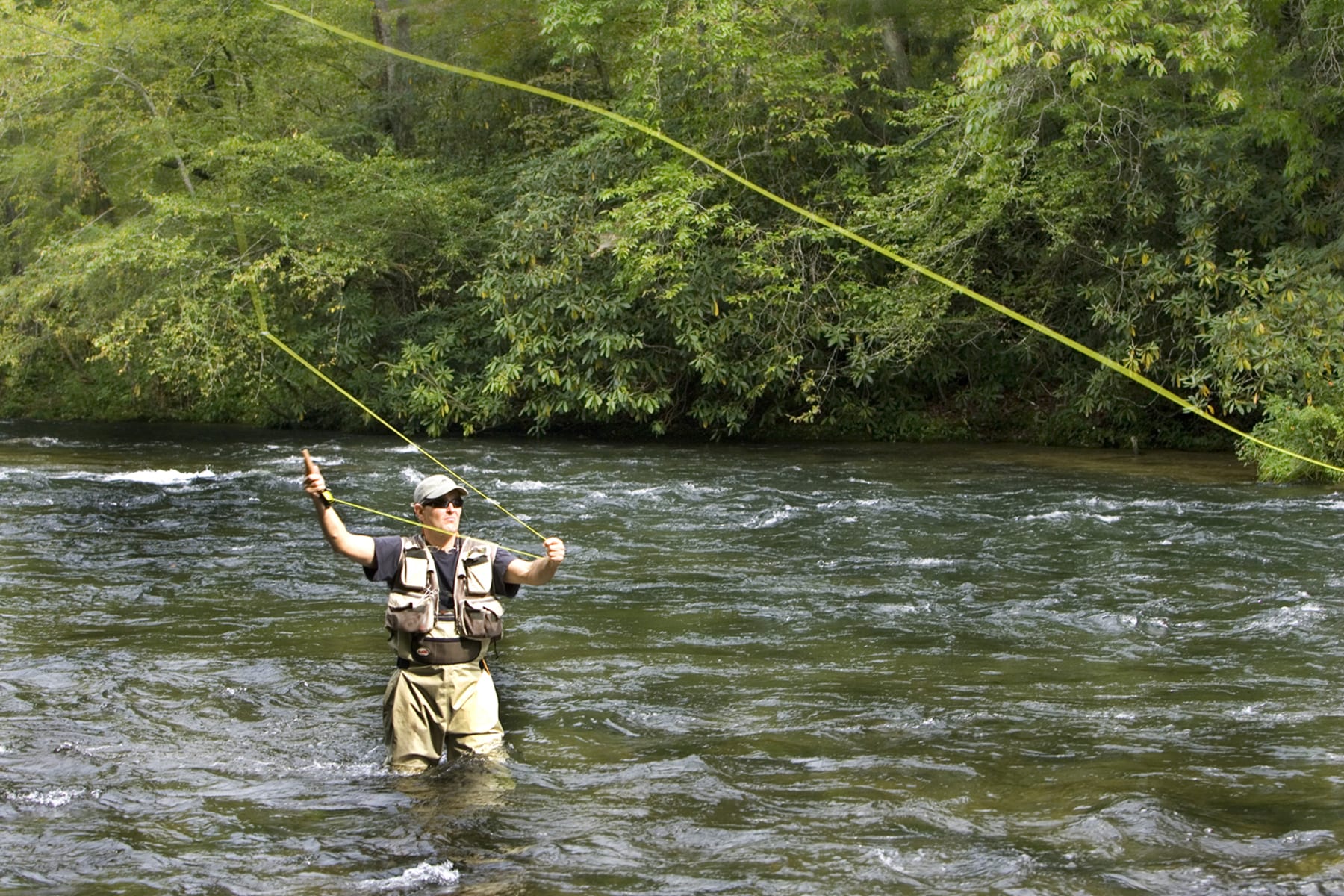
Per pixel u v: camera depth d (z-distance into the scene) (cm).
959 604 776
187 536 1058
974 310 1923
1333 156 1550
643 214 1752
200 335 1938
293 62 2353
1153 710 544
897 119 1941
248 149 2006
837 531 1070
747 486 1400
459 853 392
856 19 2014
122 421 2700
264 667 635
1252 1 1448
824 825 411
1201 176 1588
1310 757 475
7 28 2120
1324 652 649
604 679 607
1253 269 1532
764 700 570
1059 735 507
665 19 1853
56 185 2389
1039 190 1666
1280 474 1410
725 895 356
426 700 486
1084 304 1884
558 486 1398
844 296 1883
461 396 2038
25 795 451
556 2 1869
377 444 2022
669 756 487
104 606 781
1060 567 895
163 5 2166
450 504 493
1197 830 398
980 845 389
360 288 2195
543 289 1936
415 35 2547
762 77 1825
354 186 2084
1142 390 1909
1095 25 1291
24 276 2194
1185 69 1315
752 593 814
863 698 570
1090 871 367
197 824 420
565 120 2238
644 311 1975
